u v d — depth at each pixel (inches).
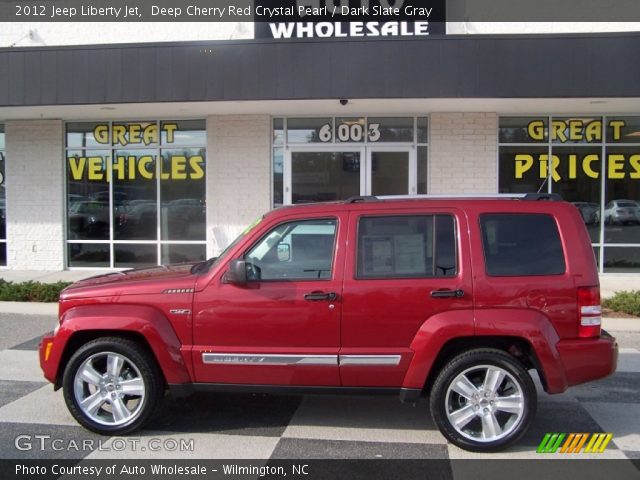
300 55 414.3
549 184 489.4
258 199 500.1
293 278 185.0
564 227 182.4
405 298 178.2
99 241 528.4
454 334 175.8
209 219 507.2
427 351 176.4
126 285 190.2
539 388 241.6
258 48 417.7
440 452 178.9
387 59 409.1
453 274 180.1
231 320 183.0
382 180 497.7
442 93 406.9
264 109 474.3
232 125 499.8
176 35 513.3
